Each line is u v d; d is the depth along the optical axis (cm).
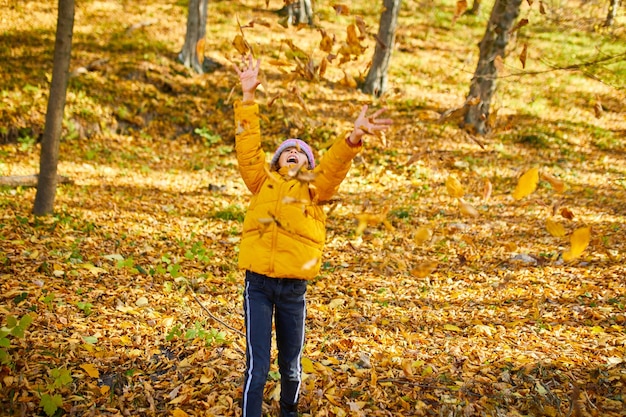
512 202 1025
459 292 615
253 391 289
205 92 1487
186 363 403
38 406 330
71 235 696
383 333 492
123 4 2177
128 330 451
